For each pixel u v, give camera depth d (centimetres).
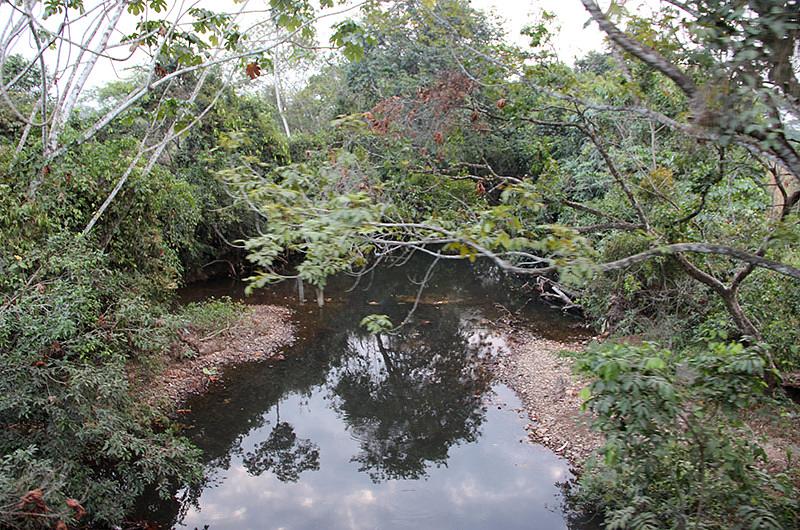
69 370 554
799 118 272
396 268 2186
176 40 789
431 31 593
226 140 410
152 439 656
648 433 366
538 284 1484
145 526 648
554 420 900
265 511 706
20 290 569
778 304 692
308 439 928
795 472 505
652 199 641
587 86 548
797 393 709
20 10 580
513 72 508
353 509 711
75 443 572
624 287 934
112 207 884
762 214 667
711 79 281
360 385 1159
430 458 846
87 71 749
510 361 1176
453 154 660
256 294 1705
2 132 966
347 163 380
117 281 796
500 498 723
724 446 388
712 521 395
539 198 460
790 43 258
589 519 647
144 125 1337
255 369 1166
